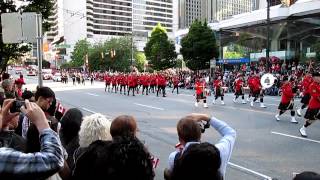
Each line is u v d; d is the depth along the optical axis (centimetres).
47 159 273
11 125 399
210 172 311
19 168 264
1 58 1750
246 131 1414
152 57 7350
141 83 3544
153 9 14625
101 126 387
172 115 1914
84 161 339
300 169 894
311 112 1291
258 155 1033
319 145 1163
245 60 5828
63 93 3612
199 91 2288
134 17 14862
